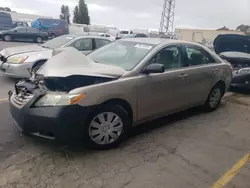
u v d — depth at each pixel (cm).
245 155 345
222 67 506
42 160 301
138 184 267
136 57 378
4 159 299
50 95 299
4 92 589
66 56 347
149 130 409
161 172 291
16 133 366
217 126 443
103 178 274
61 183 262
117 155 322
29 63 671
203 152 345
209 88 487
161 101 389
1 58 701
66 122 291
